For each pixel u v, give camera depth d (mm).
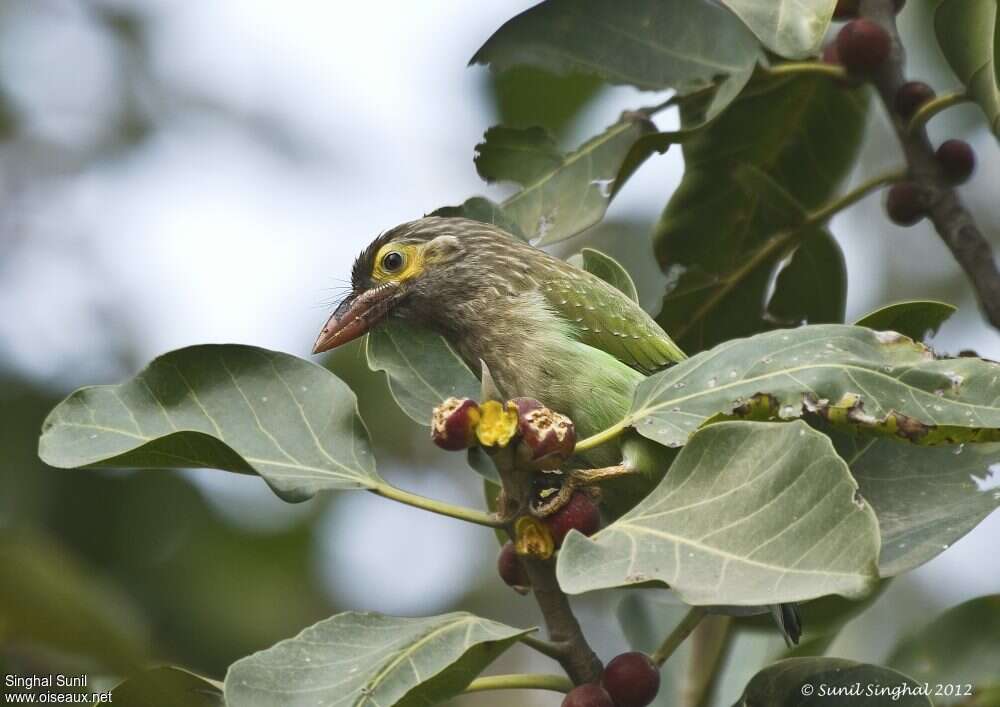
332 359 12297
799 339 6598
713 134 9688
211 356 7215
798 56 7723
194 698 6242
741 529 5621
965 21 8047
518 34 8750
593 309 9344
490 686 6484
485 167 9258
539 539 6559
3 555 4469
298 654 6293
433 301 9617
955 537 6727
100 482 9898
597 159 9094
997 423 6125
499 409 6539
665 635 9586
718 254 9883
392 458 12836
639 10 8648
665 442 6441
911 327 7480
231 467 6738
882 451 7340
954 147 8758
